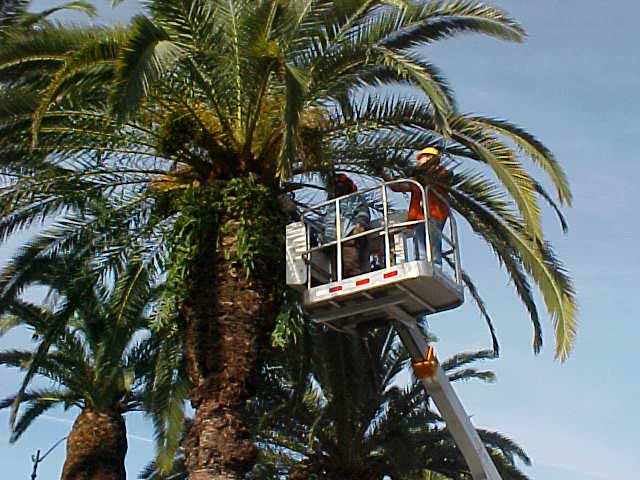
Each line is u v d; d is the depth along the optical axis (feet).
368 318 44.62
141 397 70.79
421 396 73.31
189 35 42.34
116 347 52.60
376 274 41.32
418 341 45.44
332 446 72.69
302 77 38.99
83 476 69.05
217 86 42.83
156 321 42.98
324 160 45.37
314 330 53.36
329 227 44.65
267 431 72.95
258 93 42.75
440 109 38.42
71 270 48.78
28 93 41.91
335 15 42.86
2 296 48.06
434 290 41.93
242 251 42.60
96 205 47.57
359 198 44.62
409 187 45.09
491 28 42.98
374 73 44.19
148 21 38.04
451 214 45.55
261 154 44.78
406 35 44.16
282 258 43.80
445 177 45.96
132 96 35.60
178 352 56.34
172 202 46.39
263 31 41.22
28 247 48.16
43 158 45.55
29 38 41.83
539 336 49.55
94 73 38.65
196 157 45.19
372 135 46.21
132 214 48.19
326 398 62.85
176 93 43.06
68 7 53.06
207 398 41.52
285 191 46.37
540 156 43.93
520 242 46.29
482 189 46.93
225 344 41.93
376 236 43.62
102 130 44.75
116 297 51.24
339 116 45.50
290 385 66.39
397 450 70.33
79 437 70.03
